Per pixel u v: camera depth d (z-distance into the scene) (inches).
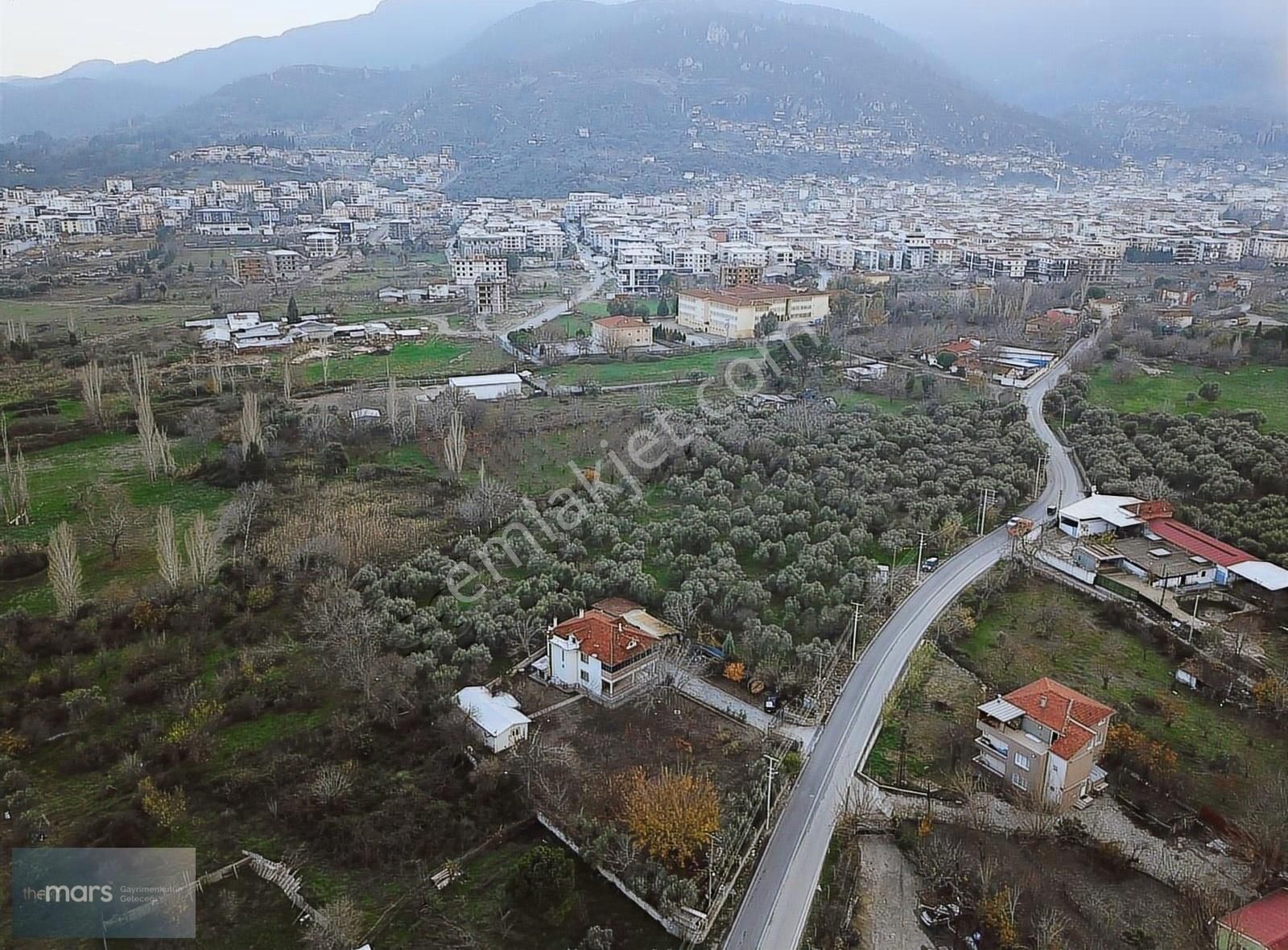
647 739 3531.0
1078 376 7667.3
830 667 3966.5
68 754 3353.8
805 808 3213.6
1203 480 5654.5
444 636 4008.4
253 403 6171.3
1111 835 3117.6
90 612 4156.0
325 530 5113.2
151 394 7426.2
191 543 4397.1
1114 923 2755.9
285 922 2731.3
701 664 3996.1
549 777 3287.4
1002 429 6742.1
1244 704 3727.9
